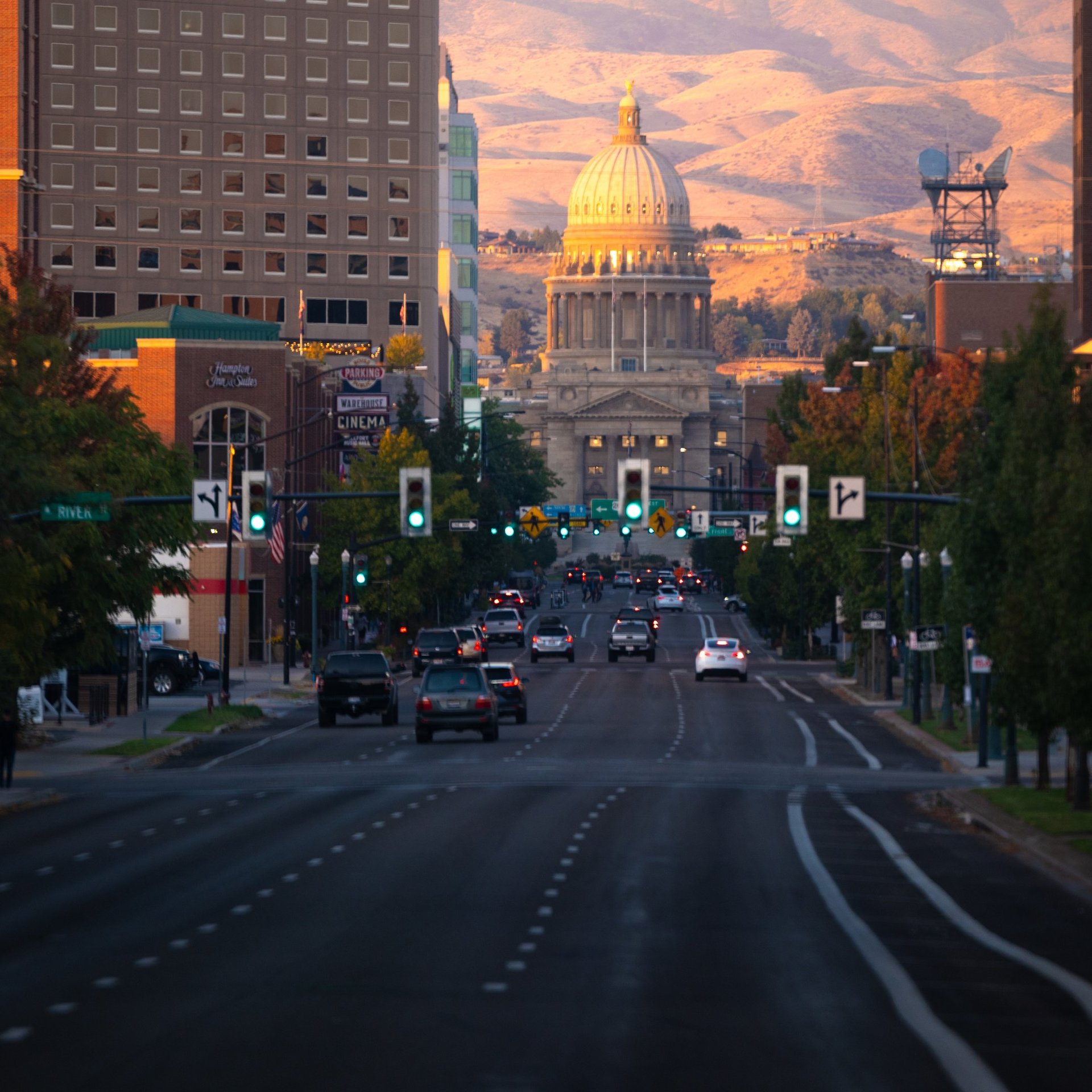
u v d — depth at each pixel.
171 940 67.94
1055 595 106.81
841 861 95.56
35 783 149.75
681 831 107.75
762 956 65.12
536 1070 46.72
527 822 110.88
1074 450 109.12
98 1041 50.06
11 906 77.50
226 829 108.50
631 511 169.88
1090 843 101.88
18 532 162.38
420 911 75.25
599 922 72.81
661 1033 51.59
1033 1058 49.16
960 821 118.62
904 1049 49.91
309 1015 53.78
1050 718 125.56
